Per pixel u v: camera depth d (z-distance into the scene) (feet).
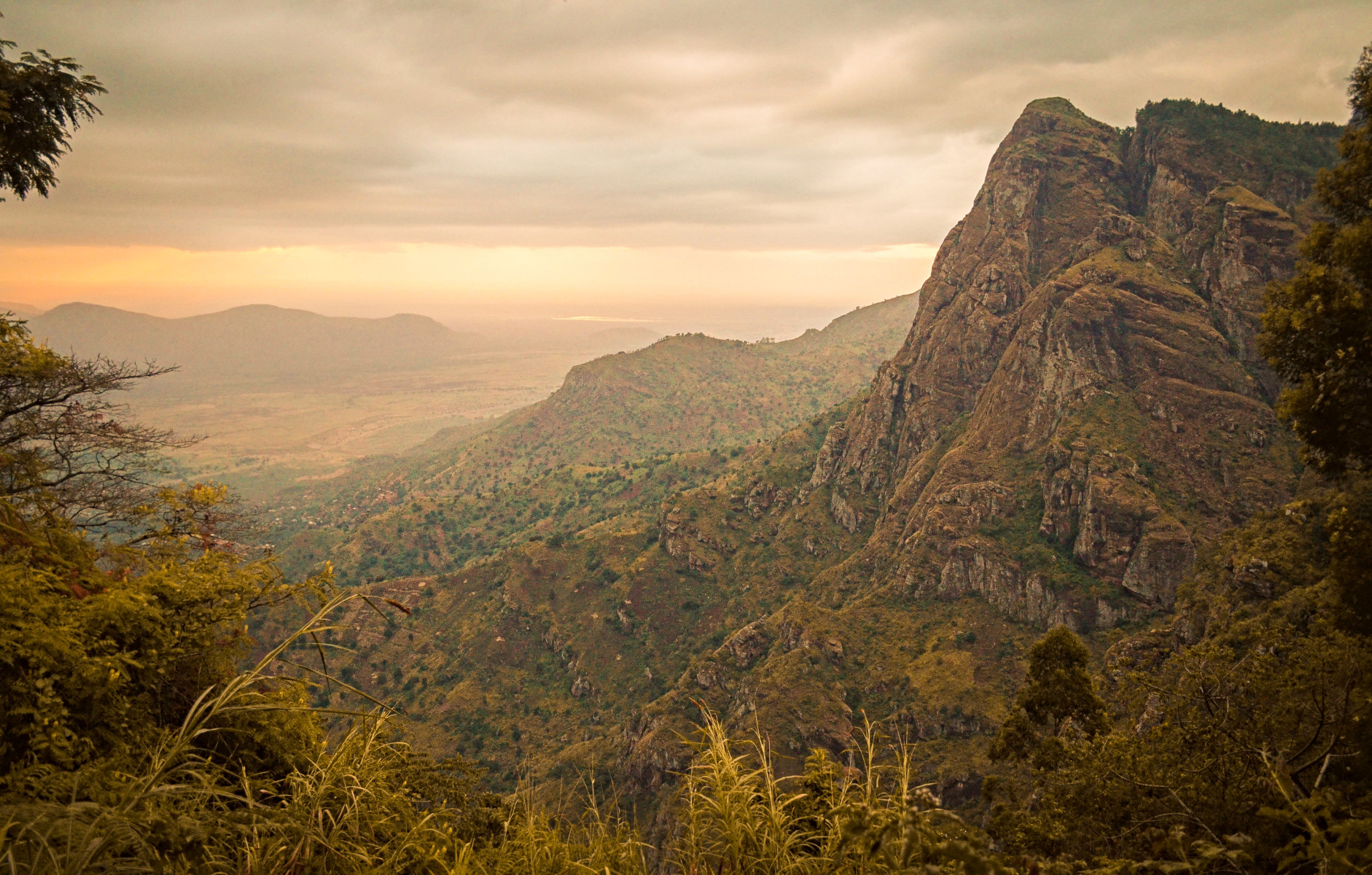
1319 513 153.07
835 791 24.89
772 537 496.23
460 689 427.33
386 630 482.28
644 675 424.46
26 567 29.04
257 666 24.84
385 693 433.48
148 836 17.40
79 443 51.37
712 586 476.95
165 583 33.09
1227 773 47.73
